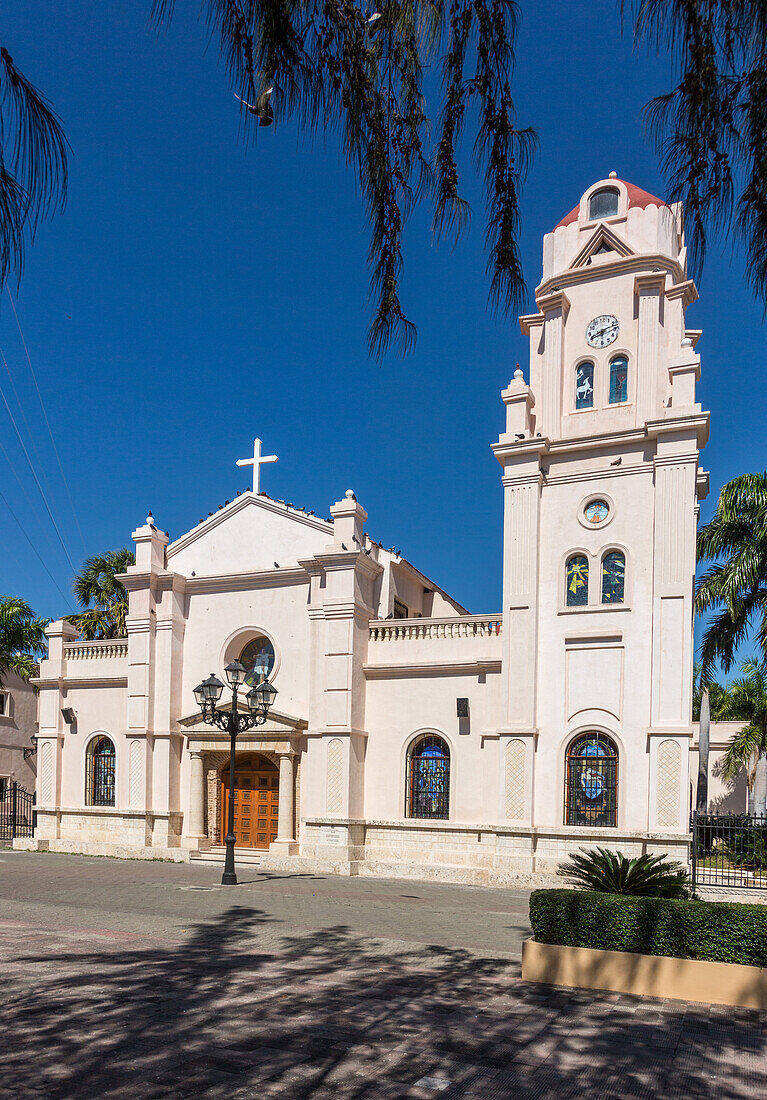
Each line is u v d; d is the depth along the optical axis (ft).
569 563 76.18
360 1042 27.94
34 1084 23.66
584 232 81.35
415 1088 24.09
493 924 51.78
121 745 95.20
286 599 88.94
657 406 74.79
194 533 95.14
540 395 81.20
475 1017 30.94
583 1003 33.09
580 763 72.23
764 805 82.74
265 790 89.04
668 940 34.96
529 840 71.77
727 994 33.32
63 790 98.84
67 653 101.81
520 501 77.97
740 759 100.58
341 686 82.02
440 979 36.60
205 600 93.61
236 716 71.26
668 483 71.97
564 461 77.71
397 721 82.07
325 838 80.69
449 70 14.79
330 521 88.43
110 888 66.08
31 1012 30.55
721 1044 28.40
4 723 125.39
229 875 68.85
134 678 93.04
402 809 80.38
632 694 70.74
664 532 71.41
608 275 79.36
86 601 135.54
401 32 14.71
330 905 58.75
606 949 35.78
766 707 100.07
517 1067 25.95
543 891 38.37
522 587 76.38
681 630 69.36
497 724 77.51
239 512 93.56
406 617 99.30
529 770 72.84
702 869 65.98
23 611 119.55
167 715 91.45
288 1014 30.86
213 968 37.96
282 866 80.38
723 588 81.05
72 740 99.19
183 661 93.56
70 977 35.83
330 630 83.51
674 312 76.64
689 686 68.44
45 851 96.32
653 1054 27.32
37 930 47.26
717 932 34.30
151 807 90.99
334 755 81.35
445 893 67.05
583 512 76.02
